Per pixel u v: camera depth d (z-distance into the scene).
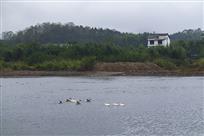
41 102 61.91
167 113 49.88
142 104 58.88
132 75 130.12
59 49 156.38
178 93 74.94
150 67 138.38
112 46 154.38
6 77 125.00
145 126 41.38
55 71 137.12
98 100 64.25
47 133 38.69
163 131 38.88
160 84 95.12
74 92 77.25
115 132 38.81
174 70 137.62
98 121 44.44
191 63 146.00
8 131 39.53
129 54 147.62
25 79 115.50
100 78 117.62
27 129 40.34
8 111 52.03
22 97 69.06
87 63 138.12
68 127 41.22
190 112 50.59
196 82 101.12
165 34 185.25
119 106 56.62
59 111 52.00
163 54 152.88
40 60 145.62
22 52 152.75
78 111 51.94
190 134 37.59
